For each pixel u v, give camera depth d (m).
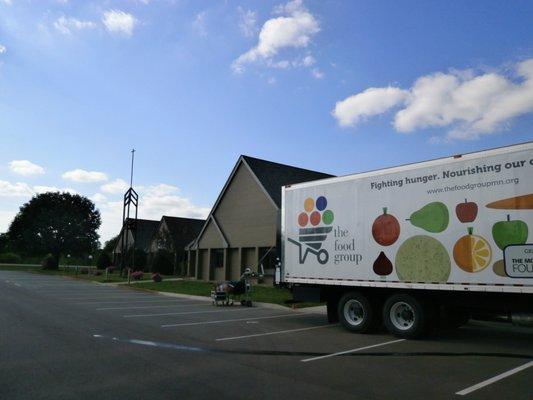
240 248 30.31
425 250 10.87
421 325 10.86
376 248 11.83
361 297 11.99
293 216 14.02
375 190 12.04
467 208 10.25
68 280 40.22
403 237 11.30
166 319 14.43
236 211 31.06
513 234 9.52
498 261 9.70
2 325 12.33
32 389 6.49
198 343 10.26
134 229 41.28
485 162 10.09
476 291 10.22
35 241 63.50
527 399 6.30
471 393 6.56
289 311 17.50
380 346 10.11
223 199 32.28
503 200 9.73
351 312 12.28
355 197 12.47
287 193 14.34
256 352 9.32
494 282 9.72
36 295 22.97
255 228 29.41
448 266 10.44
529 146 9.48
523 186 9.49
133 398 6.14
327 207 13.10
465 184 10.35
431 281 10.67
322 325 13.51
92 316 14.78
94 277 41.62
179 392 6.44
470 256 10.11
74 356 8.65
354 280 12.20
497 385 6.98
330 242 12.89
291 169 32.94
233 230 31.06
